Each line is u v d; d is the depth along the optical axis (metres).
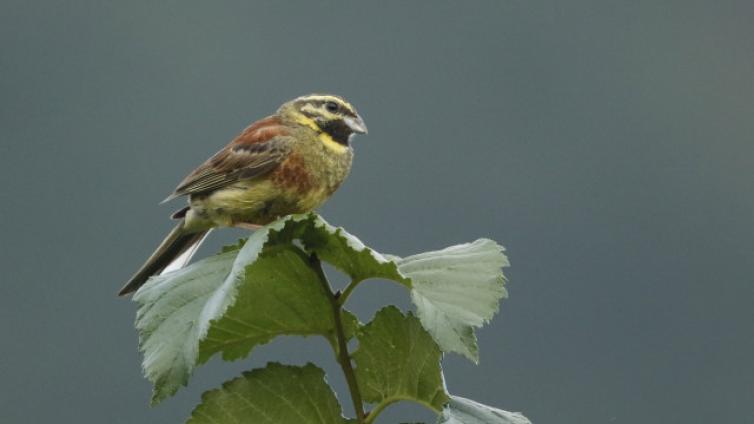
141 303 6.26
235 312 6.61
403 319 6.36
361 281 6.55
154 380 5.97
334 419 6.41
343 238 6.36
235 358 6.77
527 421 6.20
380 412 6.43
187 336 6.06
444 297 6.06
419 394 6.36
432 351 6.30
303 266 6.58
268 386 6.35
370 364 6.43
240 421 6.35
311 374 6.38
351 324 6.75
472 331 5.89
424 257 6.42
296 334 6.72
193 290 6.30
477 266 6.22
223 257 6.47
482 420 6.16
